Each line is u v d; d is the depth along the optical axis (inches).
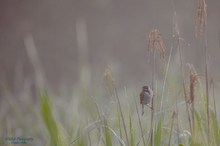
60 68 1758.1
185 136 315.9
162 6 1786.4
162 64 305.3
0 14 1899.6
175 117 313.0
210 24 1723.7
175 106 328.2
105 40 1855.3
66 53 1836.9
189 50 952.3
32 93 681.6
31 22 1909.4
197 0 302.7
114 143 331.0
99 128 326.6
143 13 1831.9
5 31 1878.7
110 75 313.0
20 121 527.5
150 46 298.2
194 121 303.3
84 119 390.0
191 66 304.3
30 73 1616.6
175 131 324.5
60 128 333.1
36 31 1891.0
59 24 1910.7
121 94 441.4
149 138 305.9
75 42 1857.8
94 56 1770.4
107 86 313.1
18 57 1770.4
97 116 331.6
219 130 307.7
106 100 386.9
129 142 324.5
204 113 317.4
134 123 356.8
